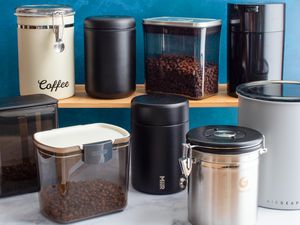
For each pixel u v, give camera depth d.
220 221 1.08
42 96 1.32
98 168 1.16
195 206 1.11
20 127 1.26
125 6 1.54
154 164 1.25
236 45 1.39
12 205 1.24
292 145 1.16
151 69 1.44
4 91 1.56
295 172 1.18
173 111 1.23
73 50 1.43
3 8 1.51
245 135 1.10
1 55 1.53
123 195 1.20
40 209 1.19
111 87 1.38
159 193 1.27
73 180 1.13
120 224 1.14
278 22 1.36
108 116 1.60
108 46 1.35
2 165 1.26
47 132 1.20
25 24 1.33
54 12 1.33
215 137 1.08
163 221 1.16
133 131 1.28
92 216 1.16
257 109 1.17
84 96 1.44
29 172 1.29
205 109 1.60
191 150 1.08
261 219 1.16
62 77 1.38
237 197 1.07
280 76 1.40
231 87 1.43
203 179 1.08
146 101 1.26
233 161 1.05
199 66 1.38
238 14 1.37
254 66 1.38
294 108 1.14
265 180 1.19
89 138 1.17
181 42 1.38
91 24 1.35
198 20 1.41
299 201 1.20
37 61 1.35
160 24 1.39
